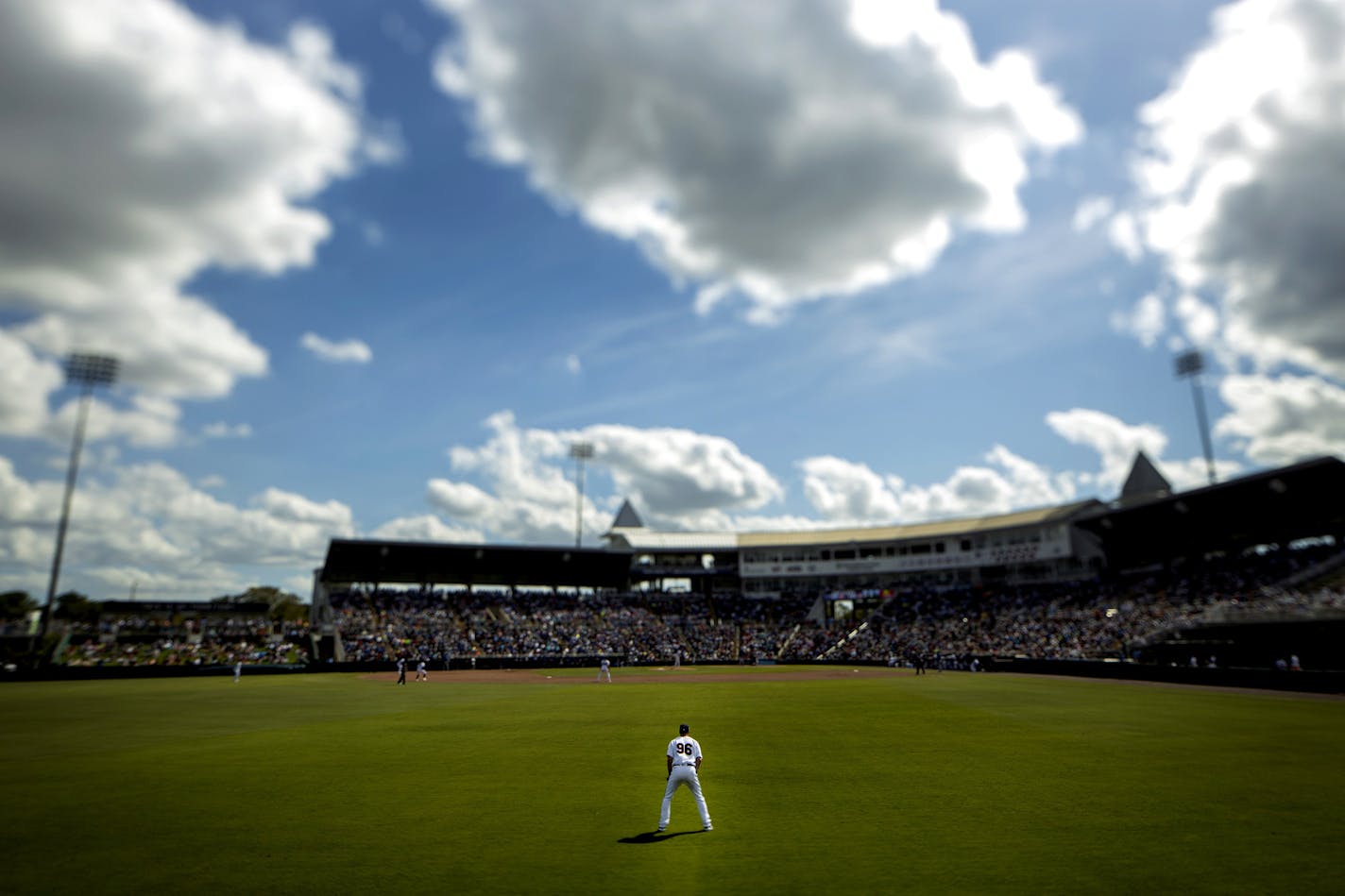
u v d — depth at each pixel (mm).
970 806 14000
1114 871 10172
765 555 104750
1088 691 40719
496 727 26500
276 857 11062
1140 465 87312
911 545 98688
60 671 57969
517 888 9680
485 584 95500
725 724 26781
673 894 9375
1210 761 18672
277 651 74750
